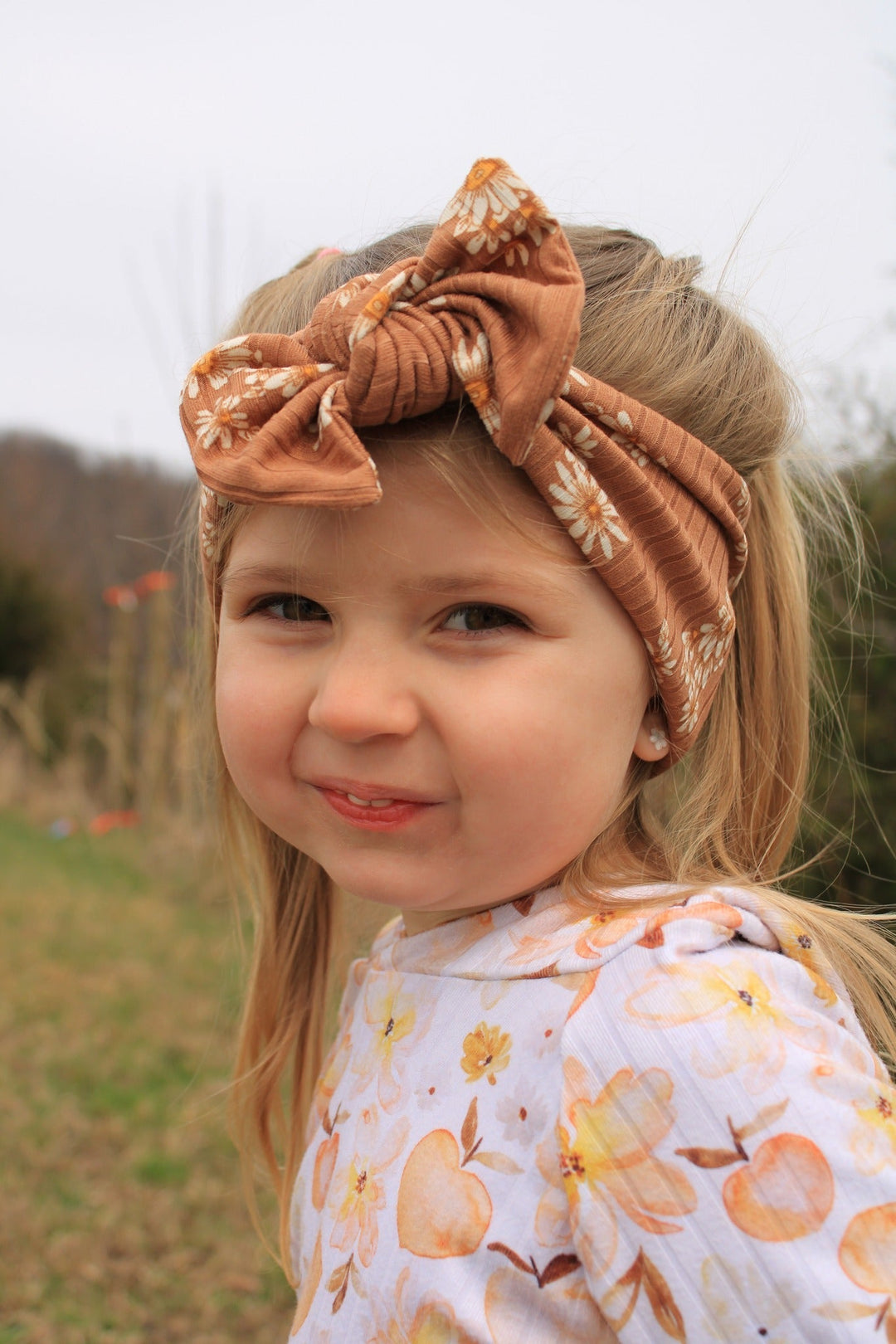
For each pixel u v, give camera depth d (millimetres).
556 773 911
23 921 5625
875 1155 784
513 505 890
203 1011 4422
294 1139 1544
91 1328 2609
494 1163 906
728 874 1155
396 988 1097
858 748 2756
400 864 954
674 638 978
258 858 1582
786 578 1250
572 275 843
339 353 911
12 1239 2916
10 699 9859
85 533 15359
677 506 989
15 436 16734
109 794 8148
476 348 855
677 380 1041
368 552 890
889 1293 742
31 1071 3869
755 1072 800
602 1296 800
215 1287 2770
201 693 1683
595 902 979
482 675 896
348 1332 964
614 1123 823
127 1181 3199
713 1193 780
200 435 964
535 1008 938
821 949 952
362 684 898
